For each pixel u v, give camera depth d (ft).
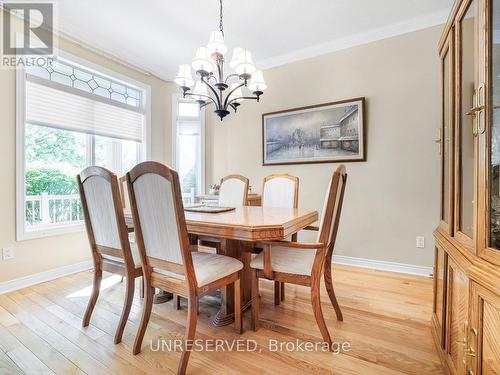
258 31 9.54
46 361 4.60
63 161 9.64
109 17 8.73
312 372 4.33
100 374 4.29
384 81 9.34
